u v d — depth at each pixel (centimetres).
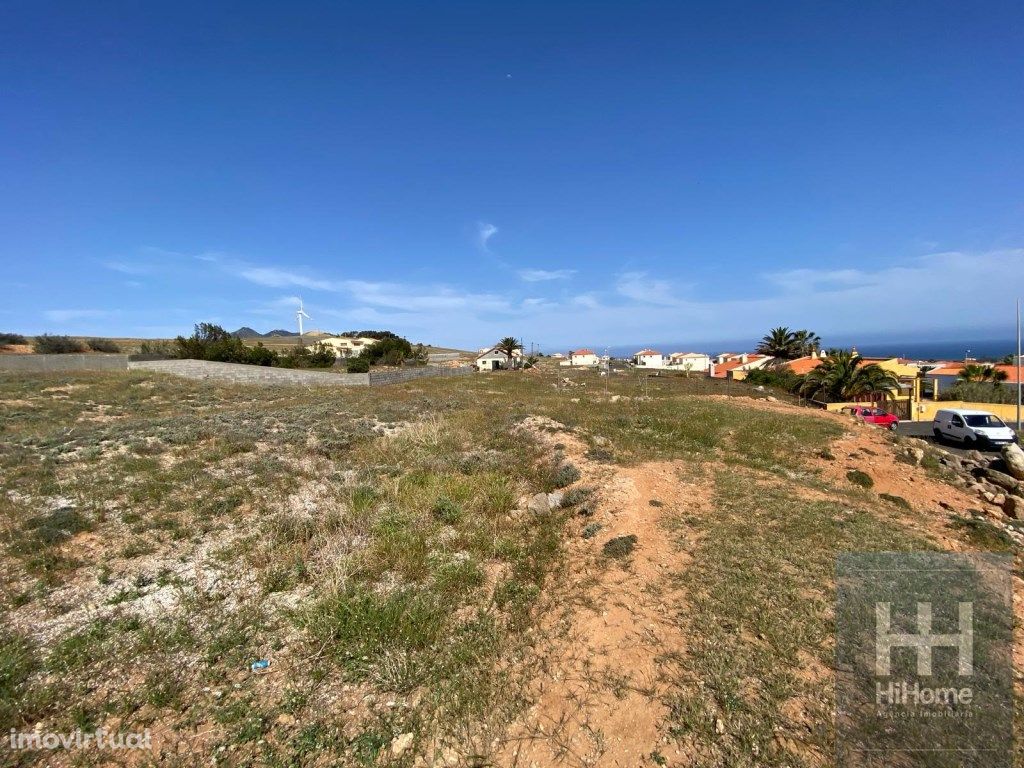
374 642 414
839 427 1502
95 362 3038
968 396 3428
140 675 375
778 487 835
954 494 988
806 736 296
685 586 480
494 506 780
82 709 335
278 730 323
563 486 880
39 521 639
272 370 3075
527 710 338
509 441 1261
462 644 413
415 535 643
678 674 356
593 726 319
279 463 955
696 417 1638
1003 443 1961
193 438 1127
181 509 719
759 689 335
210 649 405
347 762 299
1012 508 908
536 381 3881
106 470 878
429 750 308
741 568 508
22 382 2077
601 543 617
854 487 952
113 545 604
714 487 820
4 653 388
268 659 399
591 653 391
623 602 463
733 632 400
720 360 8300
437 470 968
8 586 500
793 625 403
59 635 423
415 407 1845
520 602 484
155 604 479
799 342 6128
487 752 305
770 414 1752
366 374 3112
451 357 10269
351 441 1216
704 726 308
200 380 2689
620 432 1344
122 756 300
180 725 326
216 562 565
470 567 557
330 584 504
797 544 570
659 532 623
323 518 684
